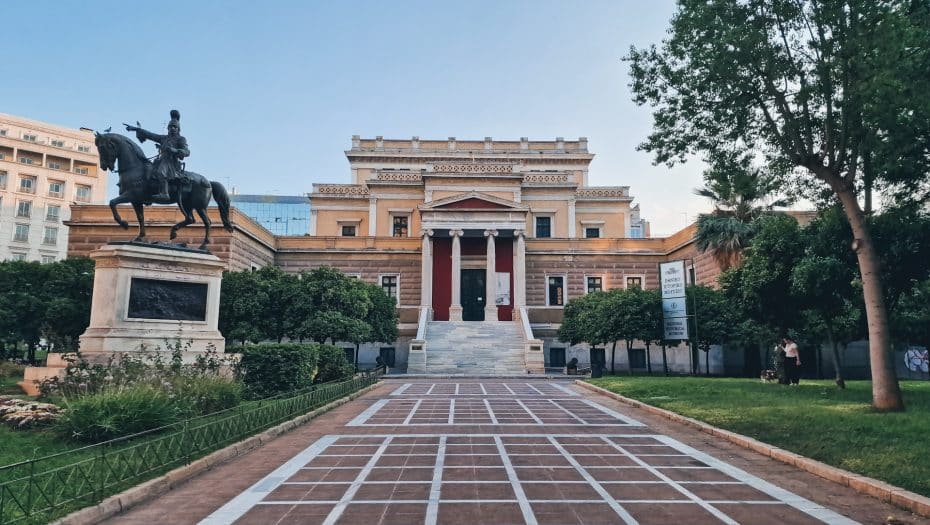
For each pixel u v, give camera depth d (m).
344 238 48.06
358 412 16.66
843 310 21.80
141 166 16.88
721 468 9.45
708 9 14.75
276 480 8.61
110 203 16.52
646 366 42.78
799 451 10.18
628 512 7.02
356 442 11.73
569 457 10.27
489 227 45.69
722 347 35.97
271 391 17.58
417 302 47.19
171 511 7.09
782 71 14.77
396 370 41.09
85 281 27.88
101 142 16.61
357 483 8.41
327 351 23.08
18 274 29.98
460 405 18.52
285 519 6.75
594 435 12.66
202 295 17.25
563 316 41.91
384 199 52.72
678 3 15.38
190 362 15.89
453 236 45.84
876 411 13.78
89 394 11.96
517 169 53.72
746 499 7.63
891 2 12.90
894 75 12.62
